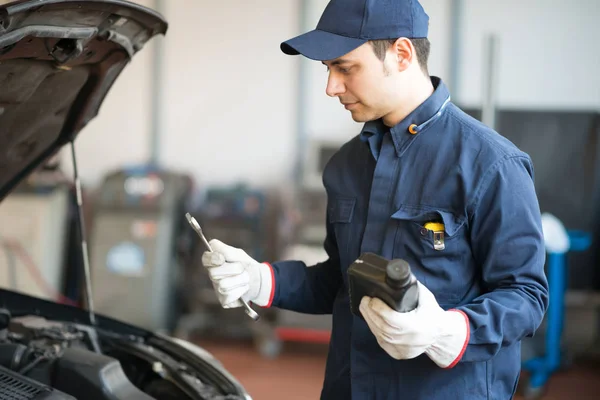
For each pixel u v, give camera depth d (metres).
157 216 4.88
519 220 1.46
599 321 4.95
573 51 5.00
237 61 5.50
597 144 4.70
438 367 1.51
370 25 1.49
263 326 4.85
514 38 5.07
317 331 4.73
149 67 5.57
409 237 1.54
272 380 4.31
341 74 1.54
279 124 5.48
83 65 1.76
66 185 4.96
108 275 4.86
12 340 1.87
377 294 1.30
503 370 1.55
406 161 1.58
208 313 5.22
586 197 4.71
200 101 5.56
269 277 1.76
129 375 1.94
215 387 1.82
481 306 1.40
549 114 4.75
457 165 1.51
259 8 5.44
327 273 1.84
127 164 5.63
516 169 1.49
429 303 1.32
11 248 4.79
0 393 1.52
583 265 4.75
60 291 4.94
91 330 1.93
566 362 4.63
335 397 1.69
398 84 1.54
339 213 1.68
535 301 1.44
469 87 5.15
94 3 1.53
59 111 1.88
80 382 1.64
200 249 5.18
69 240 5.13
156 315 4.84
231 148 5.55
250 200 5.04
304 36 1.53
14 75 1.60
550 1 5.00
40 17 1.46
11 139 1.85
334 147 4.95
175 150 5.61
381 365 1.56
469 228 1.51
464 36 5.13
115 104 5.62
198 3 5.50
